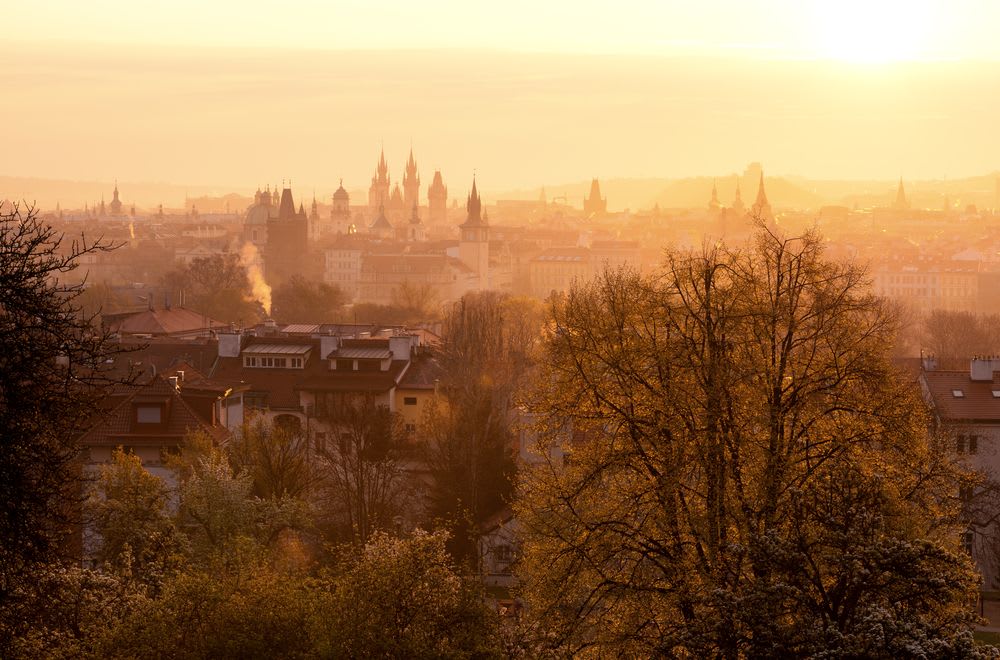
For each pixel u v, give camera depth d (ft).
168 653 155.53
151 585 195.72
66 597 159.02
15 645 133.18
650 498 157.69
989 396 361.10
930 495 165.27
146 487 252.62
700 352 160.56
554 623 157.28
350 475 400.47
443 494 366.22
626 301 168.25
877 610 125.29
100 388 132.67
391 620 154.92
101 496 272.10
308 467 369.50
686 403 156.46
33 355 123.34
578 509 160.86
